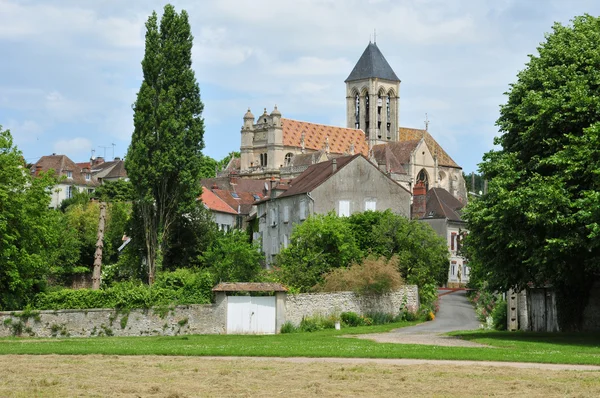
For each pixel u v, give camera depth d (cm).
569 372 2811
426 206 11325
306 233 7169
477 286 8162
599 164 4184
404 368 2906
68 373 2777
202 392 2411
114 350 3519
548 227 4256
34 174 16325
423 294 7194
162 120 7531
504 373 2780
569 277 4672
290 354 3375
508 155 4669
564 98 4494
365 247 7550
